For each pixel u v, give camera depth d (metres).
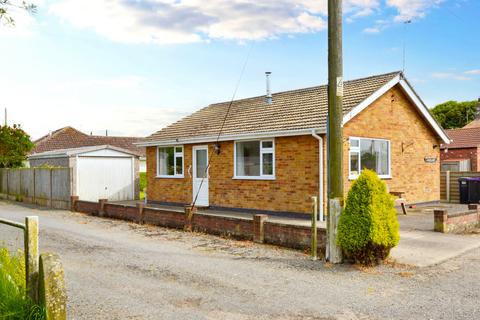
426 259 8.89
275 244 10.42
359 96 15.91
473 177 20.27
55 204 20.64
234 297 6.61
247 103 21.25
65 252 9.91
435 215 12.13
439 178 20.19
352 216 8.33
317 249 9.46
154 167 21.42
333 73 8.66
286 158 15.60
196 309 6.10
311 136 14.77
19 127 29.75
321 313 5.92
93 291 6.93
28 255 5.36
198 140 18.50
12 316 5.12
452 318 5.69
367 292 6.81
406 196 18.12
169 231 12.88
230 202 17.62
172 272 8.06
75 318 5.75
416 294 6.70
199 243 10.87
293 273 7.94
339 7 8.66
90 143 39.97
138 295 6.72
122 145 40.78
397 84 17.42
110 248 10.35
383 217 8.28
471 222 12.98
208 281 7.46
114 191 24.05
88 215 17.38
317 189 14.62
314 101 17.39
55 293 5.03
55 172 20.62
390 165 17.33
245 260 8.98
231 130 17.64
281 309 6.08
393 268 8.20
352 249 8.36
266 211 16.25
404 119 18.14
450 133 30.22
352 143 15.67
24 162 30.92
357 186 8.36
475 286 7.10
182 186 19.84
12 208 20.55
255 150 16.75
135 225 14.24
